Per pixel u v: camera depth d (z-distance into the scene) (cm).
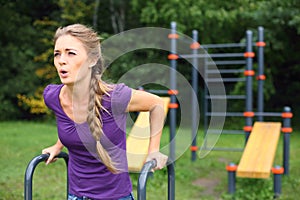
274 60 1684
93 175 326
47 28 1814
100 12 1888
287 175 903
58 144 357
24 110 1784
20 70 1738
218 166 1016
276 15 1484
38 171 884
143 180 294
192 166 1005
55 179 837
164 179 834
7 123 1645
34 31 1778
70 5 1770
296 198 751
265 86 1645
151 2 1675
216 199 770
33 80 1738
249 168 773
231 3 1602
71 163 335
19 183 794
